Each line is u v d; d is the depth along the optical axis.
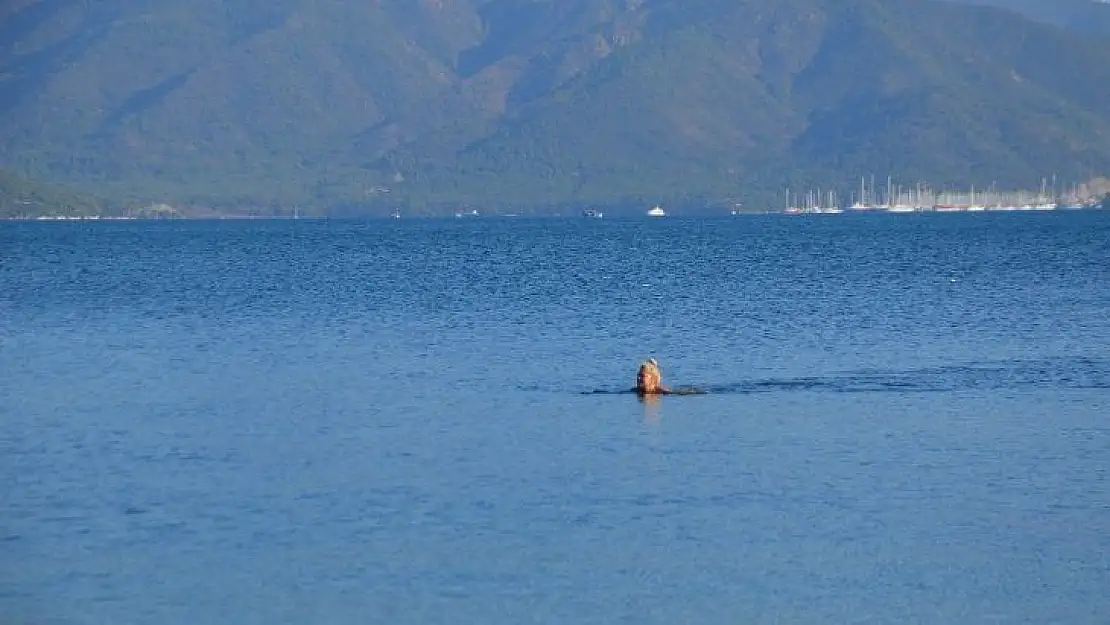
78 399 102.69
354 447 83.88
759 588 58.81
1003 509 68.75
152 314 170.00
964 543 63.81
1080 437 84.38
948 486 73.06
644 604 57.25
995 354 121.62
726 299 181.62
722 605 57.16
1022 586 58.84
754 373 111.44
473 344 133.25
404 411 96.06
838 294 188.38
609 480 75.12
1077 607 56.72
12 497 72.31
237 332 147.38
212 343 137.38
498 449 82.81
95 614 56.69
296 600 57.88
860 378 108.19
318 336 142.25
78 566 61.72
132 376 114.38
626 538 64.94
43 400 102.31
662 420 91.12
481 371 114.56
